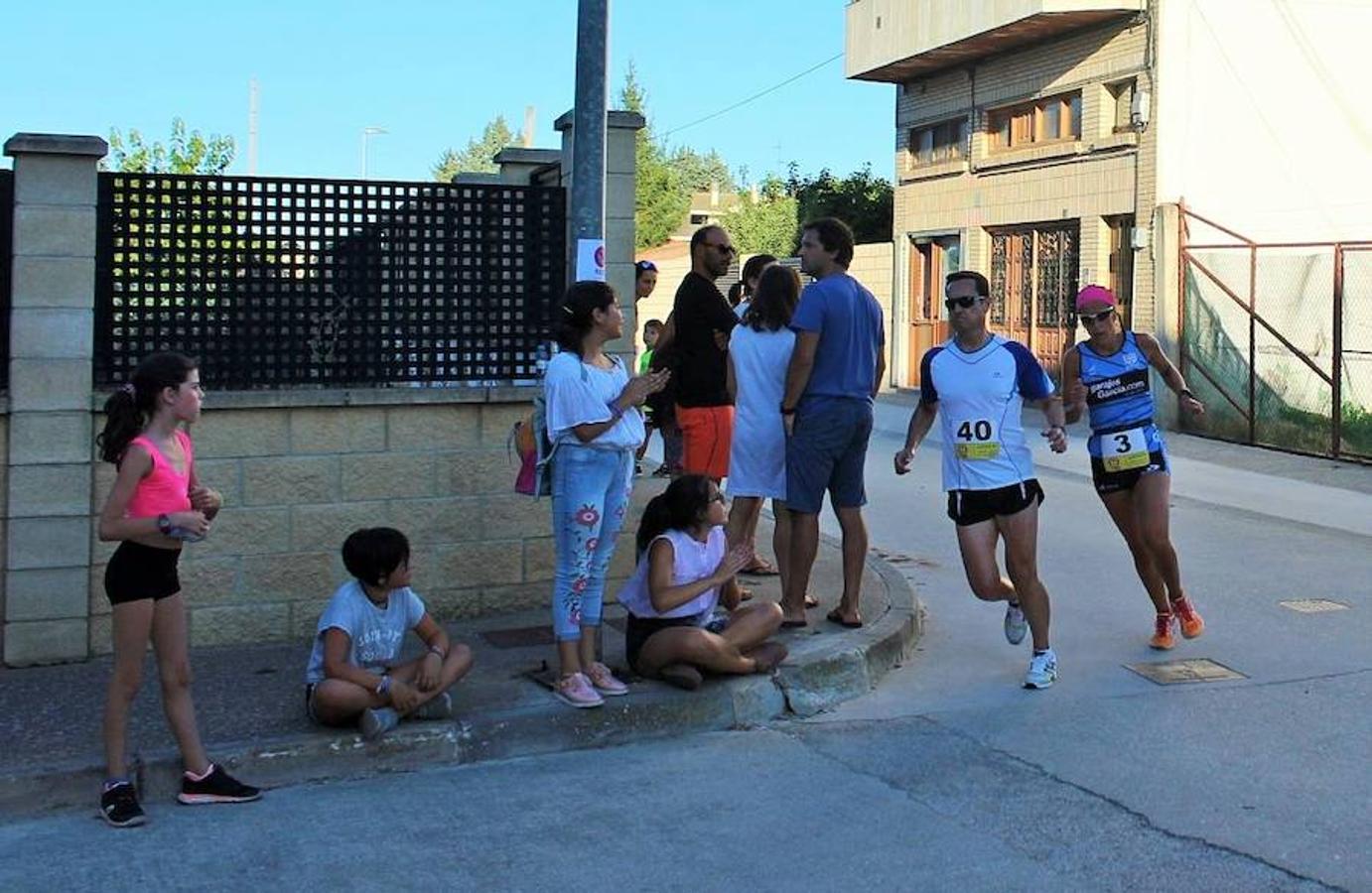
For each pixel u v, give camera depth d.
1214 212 18.69
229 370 6.93
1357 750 5.77
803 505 7.04
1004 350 6.64
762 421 7.20
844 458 7.11
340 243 7.10
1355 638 7.67
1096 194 19.66
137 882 4.46
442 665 5.73
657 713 6.06
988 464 6.62
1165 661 7.22
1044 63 20.66
